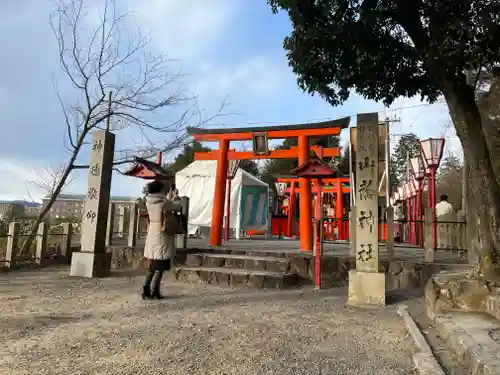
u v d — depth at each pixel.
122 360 3.79
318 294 7.70
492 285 5.17
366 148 7.08
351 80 6.34
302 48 5.66
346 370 3.64
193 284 8.69
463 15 4.65
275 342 4.45
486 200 5.43
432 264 8.29
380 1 5.08
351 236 9.84
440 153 12.26
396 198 23.33
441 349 4.05
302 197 11.38
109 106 11.15
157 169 10.34
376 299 6.69
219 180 12.71
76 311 5.78
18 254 10.91
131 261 10.79
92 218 9.22
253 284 8.48
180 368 3.60
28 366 3.61
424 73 6.48
